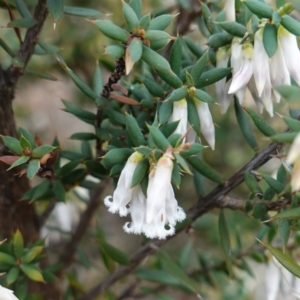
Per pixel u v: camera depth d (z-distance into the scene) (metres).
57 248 0.28
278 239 0.26
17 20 0.22
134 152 0.21
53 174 0.23
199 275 0.27
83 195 0.28
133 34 0.21
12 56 0.24
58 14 0.22
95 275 0.33
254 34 0.21
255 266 0.31
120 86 0.22
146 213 0.20
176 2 0.26
